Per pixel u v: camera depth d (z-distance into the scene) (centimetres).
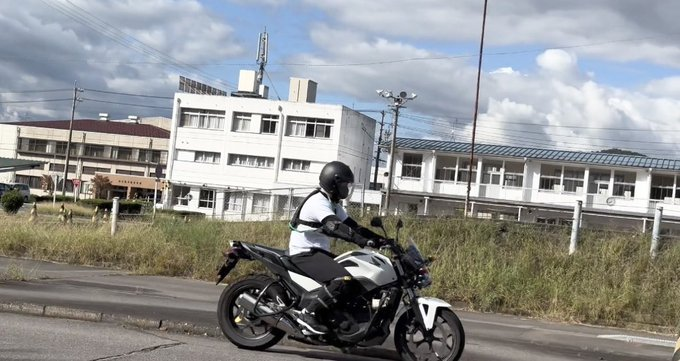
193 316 831
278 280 662
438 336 664
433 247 1309
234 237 1434
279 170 5859
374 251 680
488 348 767
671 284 1116
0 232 1562
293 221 659
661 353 816
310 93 6097
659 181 5278
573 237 1264
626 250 1239
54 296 929
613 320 1041
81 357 607
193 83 7081
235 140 5953
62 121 9325
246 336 690
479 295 1119
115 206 1588
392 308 618
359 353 695
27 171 8825
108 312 816
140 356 625
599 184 5381
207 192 5969
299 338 642
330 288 618
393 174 5738
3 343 644
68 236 1510
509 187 5488
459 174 5675
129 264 1409
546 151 5625
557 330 945
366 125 6322
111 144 8706
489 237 1344
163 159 8638
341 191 649
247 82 6156
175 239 1443
